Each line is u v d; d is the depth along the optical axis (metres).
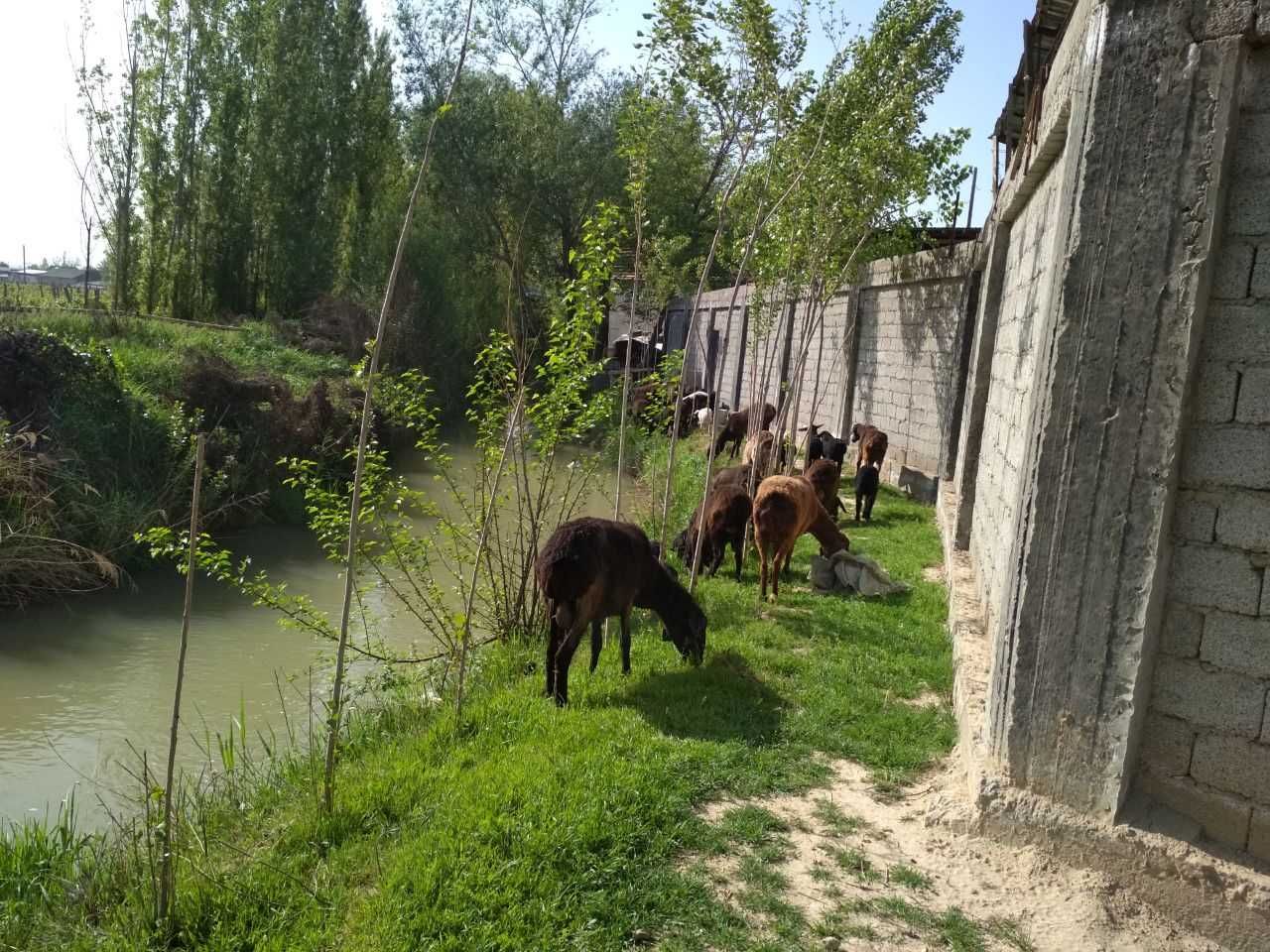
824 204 10.82
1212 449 3.77
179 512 12.21
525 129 30.31
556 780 4.63
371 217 28.02
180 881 3.92
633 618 8.13
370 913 3.63
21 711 7.28
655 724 5.56
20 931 3.76
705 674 6.45
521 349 7.27
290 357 19.62
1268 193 3.62
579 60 31.56
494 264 29.58
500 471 6.20
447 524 7.09
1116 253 3.84
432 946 3.42
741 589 8.96
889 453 15.88
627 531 6.25
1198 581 3.84
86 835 4.83
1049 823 4.07
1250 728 3.75
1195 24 3.65
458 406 25.59
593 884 3.88
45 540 9.88
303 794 4.86
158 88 24.34
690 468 16.27
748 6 7.68
